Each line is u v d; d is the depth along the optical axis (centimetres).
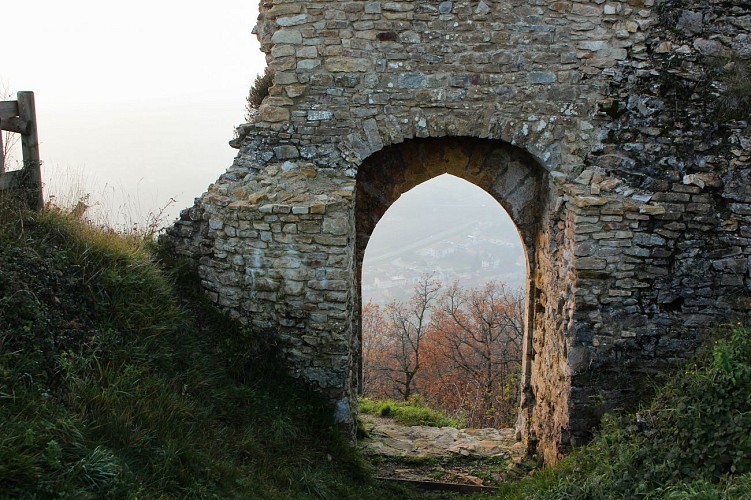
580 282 551
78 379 388
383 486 573
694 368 505
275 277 570
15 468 298
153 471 366
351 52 577
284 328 577
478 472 654
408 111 582
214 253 592
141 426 391
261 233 566
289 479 461
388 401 903
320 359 575
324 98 584
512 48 573
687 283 549
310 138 589
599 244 548
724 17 573
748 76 557
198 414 448
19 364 371
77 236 500
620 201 546
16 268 429
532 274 682
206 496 374
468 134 582
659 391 519
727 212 547
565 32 571
